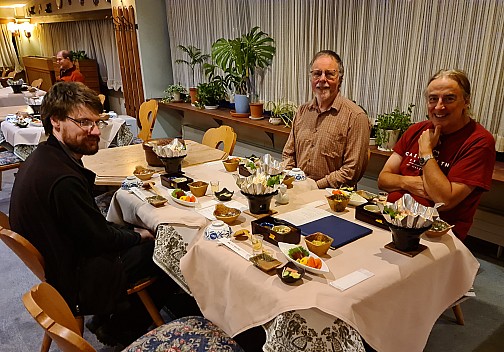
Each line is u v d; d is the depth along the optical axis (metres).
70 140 1.52
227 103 4.95
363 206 1.59
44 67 8.35
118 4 5.69
